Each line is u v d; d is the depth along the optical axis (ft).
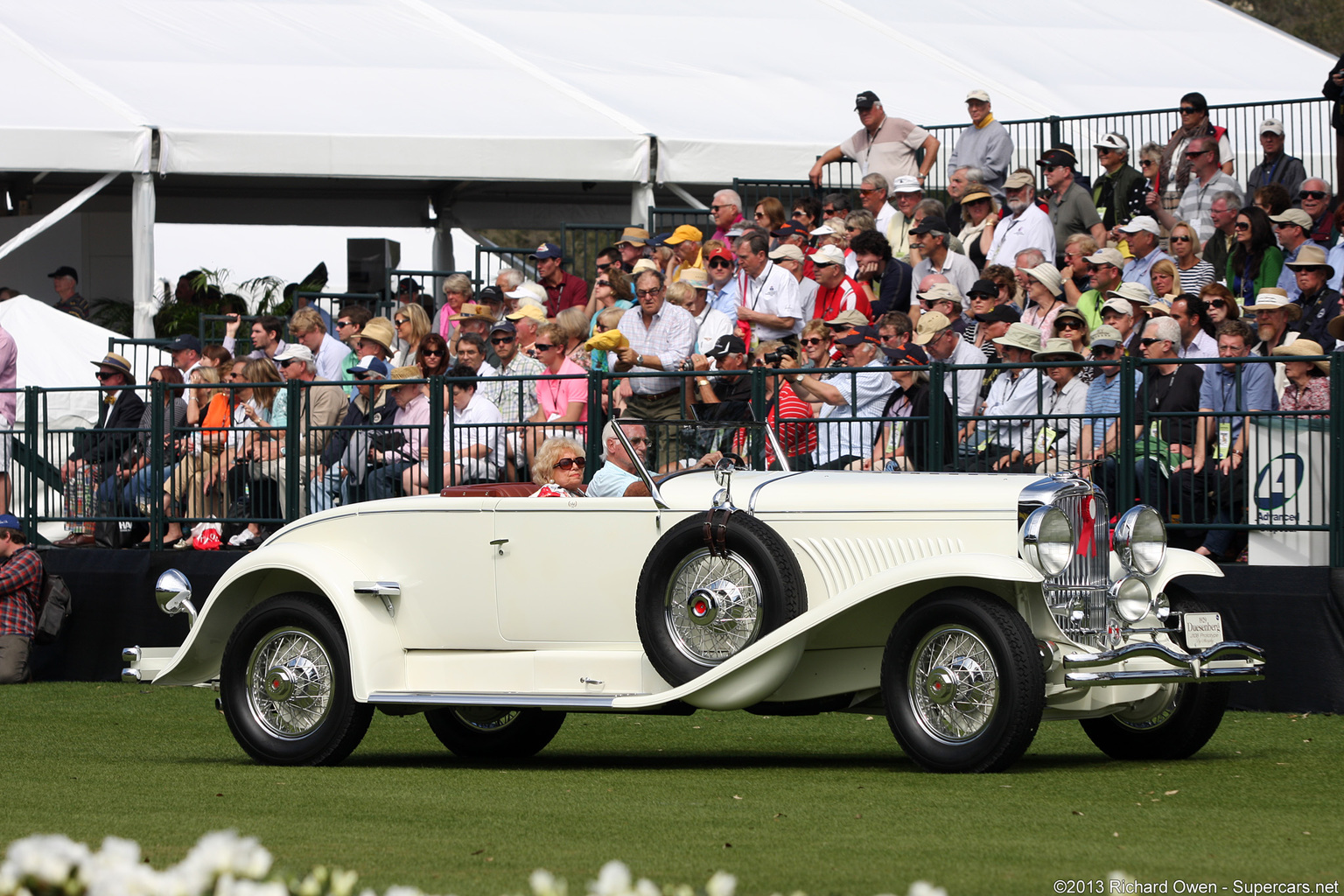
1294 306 113.39
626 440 76.02
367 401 119.34
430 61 204.85
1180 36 240.73
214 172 176.86
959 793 62.90
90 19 206.08
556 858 50.80
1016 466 97.19
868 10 238.89
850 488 73.72
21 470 131.44
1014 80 215.31
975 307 117.80
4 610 121.80
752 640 71.31
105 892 29.25
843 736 87.61
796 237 146.30
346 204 224.33
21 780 70.95
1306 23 441.68
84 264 221.87
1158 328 96.78
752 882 46.57
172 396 123.54
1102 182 152.76
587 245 186.39
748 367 111.24
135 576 122.93
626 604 75.15
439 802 62.90
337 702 76.28
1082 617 70.44
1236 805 60.13
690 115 194.08
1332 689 88.99
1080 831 54.65
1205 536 95.86
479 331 143.74
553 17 228.43
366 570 78.95
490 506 77.36
